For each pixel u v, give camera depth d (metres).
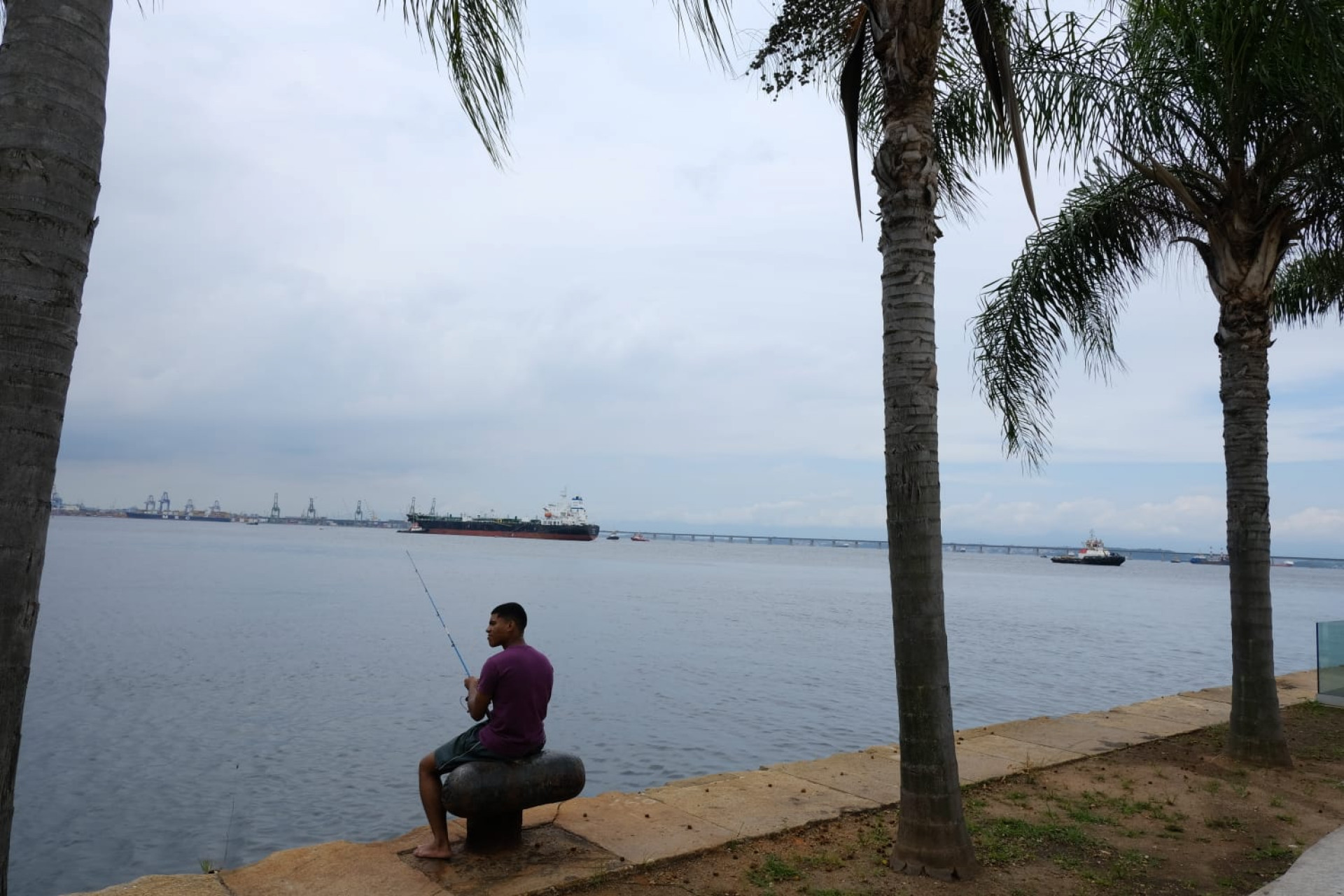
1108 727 9.20
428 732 14.05
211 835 9.17
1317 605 65.56
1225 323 7.91
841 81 6.14
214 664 20.14
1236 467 7.89
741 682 19.81
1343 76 6.02
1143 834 5.78
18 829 9.31
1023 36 6.80
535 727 5.00
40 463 2.49
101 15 2.74
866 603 51.00
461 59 4.14
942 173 8.02
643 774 11.68
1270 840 5.72
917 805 5.02
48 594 36.50
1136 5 7.07
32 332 2.49
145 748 12.59
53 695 16.09
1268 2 5.96
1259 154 7.66
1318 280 10.00
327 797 10.55
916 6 5.05
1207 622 42.69
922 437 5.02
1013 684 20.23
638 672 21.03
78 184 2.62
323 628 28.16
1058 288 8.70
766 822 5.79
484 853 5.07
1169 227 8.85
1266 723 7.70
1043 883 4.89
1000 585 89.75
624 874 4.85
